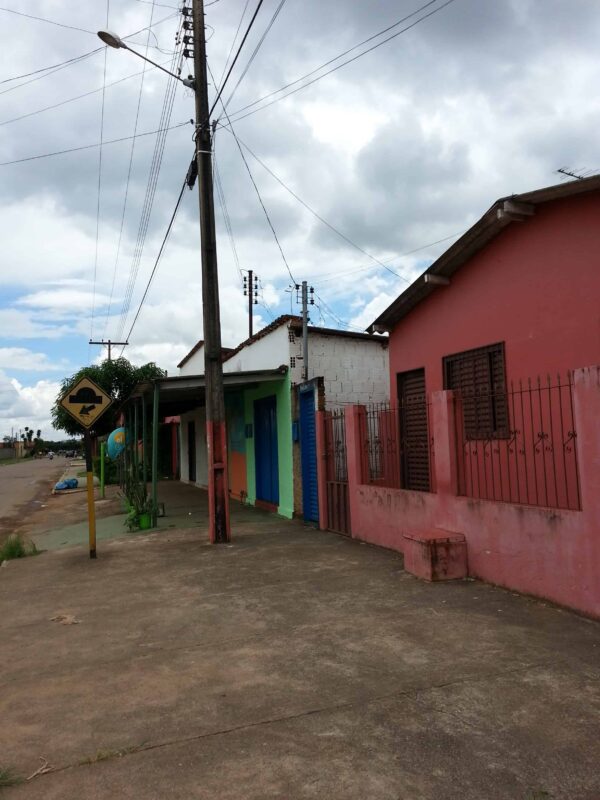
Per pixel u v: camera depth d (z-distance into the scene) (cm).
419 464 976
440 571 662
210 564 813
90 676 448
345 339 1238
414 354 977
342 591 644
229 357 1647
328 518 1039
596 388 504
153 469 1204
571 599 535
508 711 365
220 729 356
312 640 500
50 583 764
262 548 905
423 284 890
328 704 382
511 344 762
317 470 1073
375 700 385
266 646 491
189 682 427
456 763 313
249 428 1497
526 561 588
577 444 530
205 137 1006
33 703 405
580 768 305
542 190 672
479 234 778
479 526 655
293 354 1197
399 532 820
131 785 303
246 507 1439
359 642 490
